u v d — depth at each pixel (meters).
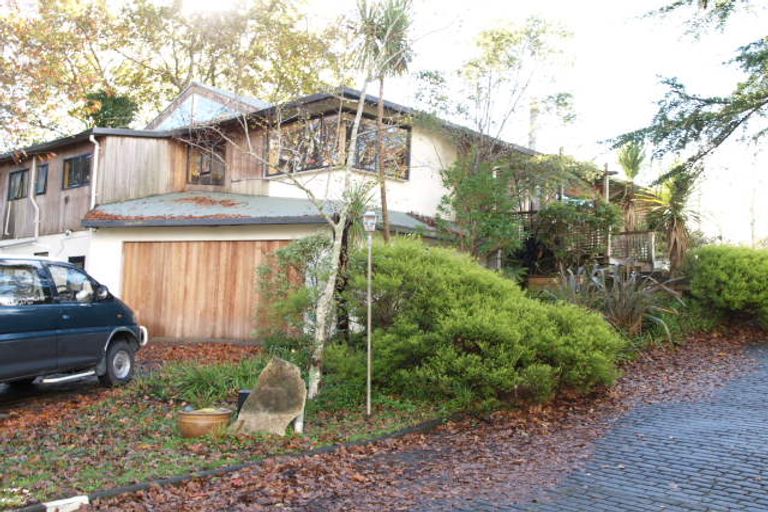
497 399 8.92
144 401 9.48
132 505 5.39
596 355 9.05
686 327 14.14
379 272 9.70
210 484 5.99
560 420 8.41
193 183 19.41
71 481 5.91
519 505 5.39
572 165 17.11
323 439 7.53
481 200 15.56
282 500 5.59
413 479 6.18
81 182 18.92
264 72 21.34
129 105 26.48
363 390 9.42
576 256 17.62
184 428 7.53
